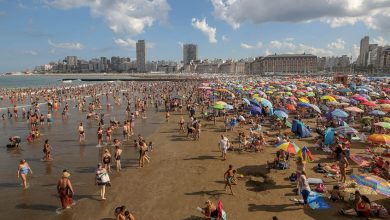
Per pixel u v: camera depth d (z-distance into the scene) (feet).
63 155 73.97
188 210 44.29
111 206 45.83
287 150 55.72
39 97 231.30
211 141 85.87
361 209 41.34
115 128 104.63
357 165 61.46
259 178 55.72
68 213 43.80
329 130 71.77
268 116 112.47
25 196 49.93
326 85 201.98
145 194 50.08
